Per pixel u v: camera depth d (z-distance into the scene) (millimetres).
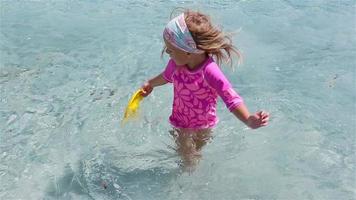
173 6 4953
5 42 4305
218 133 3238
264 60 3992
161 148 3150
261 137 3211
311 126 3281
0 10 4867
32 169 3012
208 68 2947
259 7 4914
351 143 3146
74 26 4578
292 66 3910
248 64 3938
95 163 3051
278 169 2990
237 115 2900
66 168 3018
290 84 3695
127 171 3006
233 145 3156
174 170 3010
